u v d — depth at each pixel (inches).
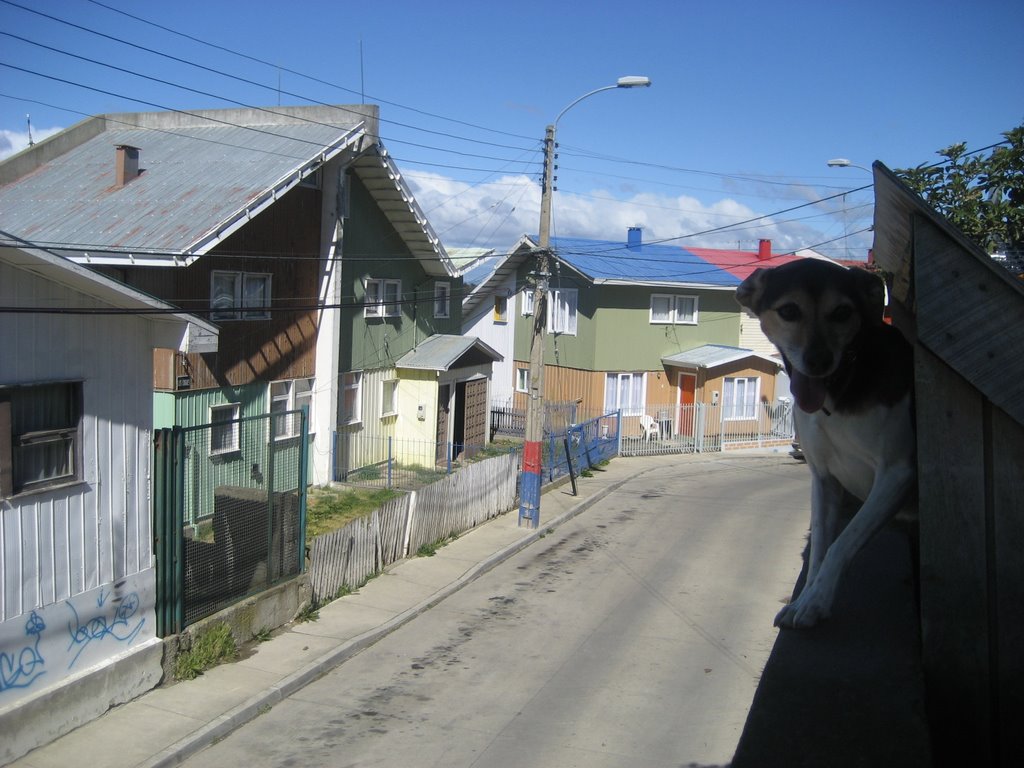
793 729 97.4
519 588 568.7
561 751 327.0
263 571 456.4
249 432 452.8
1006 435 107.7
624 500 900.6
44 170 814.5
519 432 1259.2
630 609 519.8
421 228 924.0
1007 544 108.0
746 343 1384.1
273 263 746.2
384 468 927.7
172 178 753.0
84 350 339.9
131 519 363.9
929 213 107.9
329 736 343.0
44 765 304.7
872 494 117.3
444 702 378.6
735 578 589.9
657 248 1459.2
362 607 508.7
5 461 309.1
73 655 337.1
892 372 116.4
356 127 794.8
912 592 139.9
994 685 109.1
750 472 1117.7
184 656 389.4
